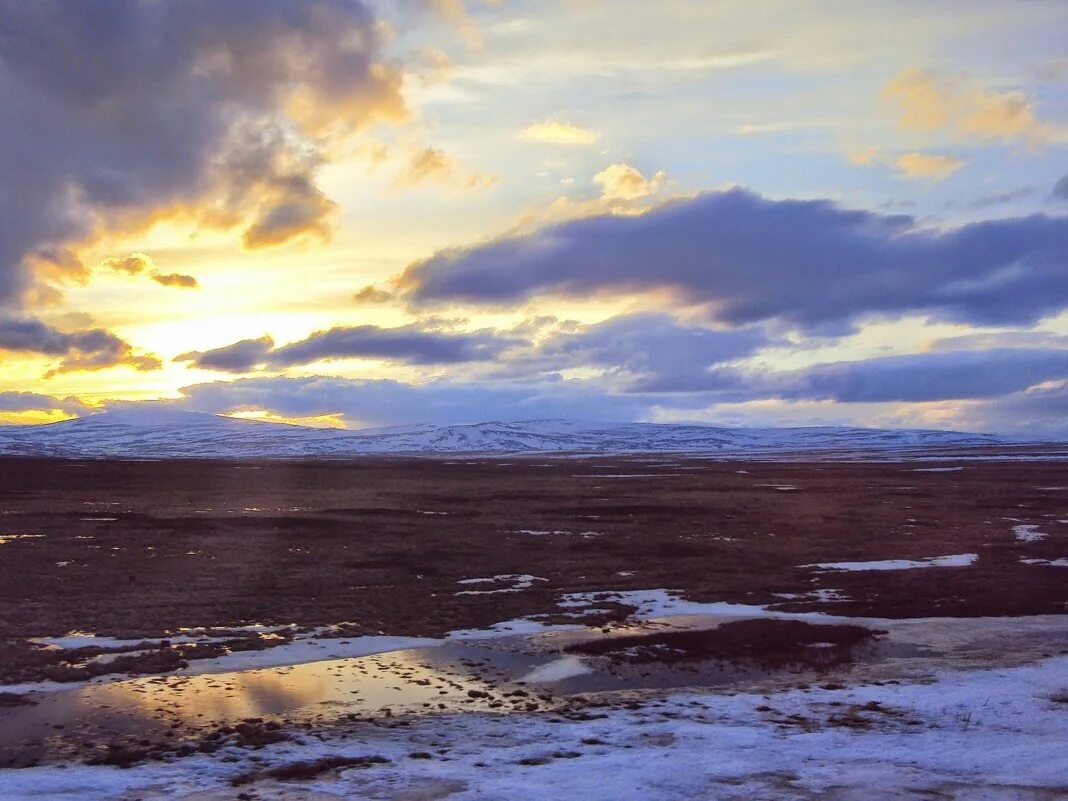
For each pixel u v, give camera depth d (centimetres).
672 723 1487
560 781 1179
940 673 1853
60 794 1138
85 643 2108
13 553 3584
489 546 3981
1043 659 1991
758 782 1170
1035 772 1201
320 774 1226
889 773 1203
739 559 3606
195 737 1425
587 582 3044
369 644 2128
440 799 1115
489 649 2094
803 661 1992
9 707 1595
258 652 2028
